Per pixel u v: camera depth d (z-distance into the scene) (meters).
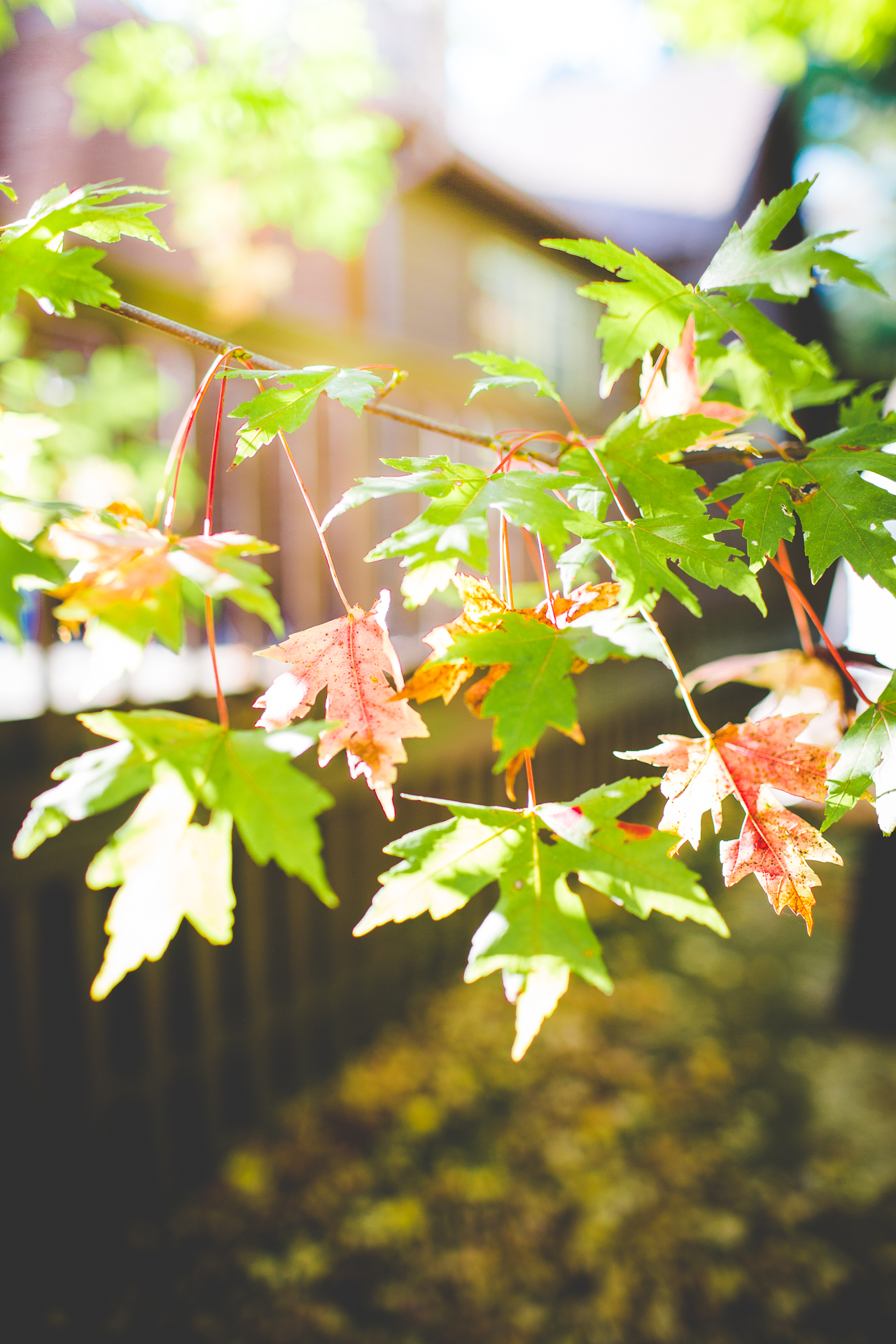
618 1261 3.49
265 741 0.90
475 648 0.94
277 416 1.09
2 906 3.01
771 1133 4.33
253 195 3.76
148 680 3.90
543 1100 4.51
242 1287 3.30
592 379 13.63
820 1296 3.35
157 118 3.35
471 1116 4.34
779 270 1.29
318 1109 4.28
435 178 9.52
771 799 1.04
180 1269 3.37
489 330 11.31
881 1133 4.34
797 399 1.69
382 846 4.75
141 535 0.94
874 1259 3.54
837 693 1.41
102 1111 3.38
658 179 14.13
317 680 1.12
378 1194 3.78
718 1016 5.55
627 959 6.34
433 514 0.97
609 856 0.99
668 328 1.31
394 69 10.54
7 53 9.70
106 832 3.24
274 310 3.87
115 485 3.21
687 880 0.97
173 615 0.85
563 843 1.00
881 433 1.28
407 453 5.02
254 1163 3.90
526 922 0.95
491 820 1.03
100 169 10.34
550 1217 3.70
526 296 12.05
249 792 0.85
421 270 10.12
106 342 3.28
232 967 3.97
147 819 0.83
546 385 1.31
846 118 16.70
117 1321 3.15
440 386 5.07
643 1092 4.64
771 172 14.48
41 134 10.02
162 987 3.63
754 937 6.89
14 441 1.30
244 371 1.09
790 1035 5.32
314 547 4.57
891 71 14.69
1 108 9.78
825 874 8.13
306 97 3.30
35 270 1.08
